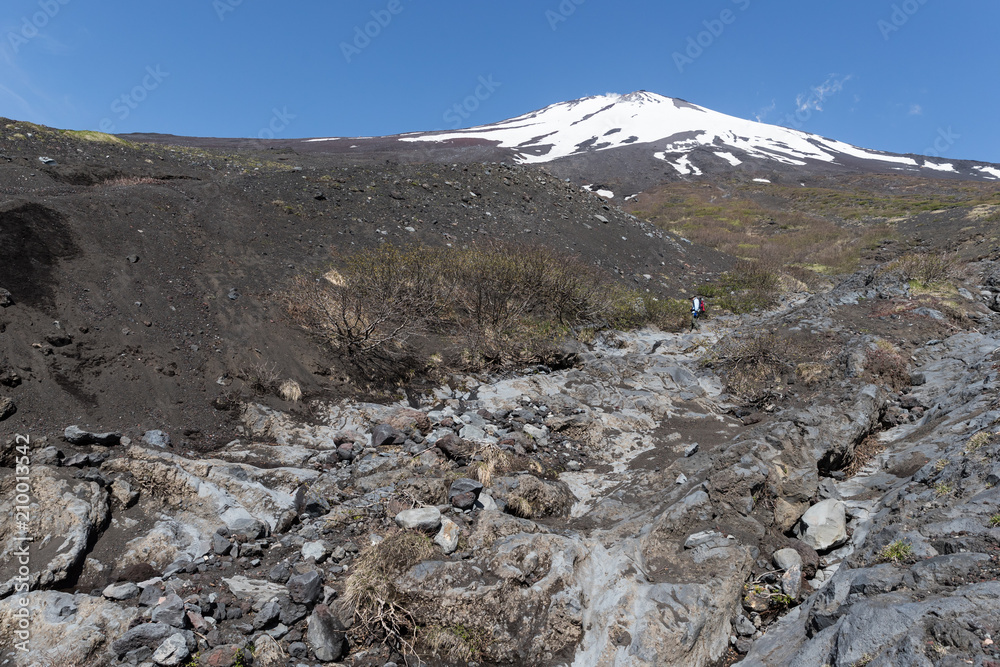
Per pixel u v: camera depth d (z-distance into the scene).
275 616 3.90
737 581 4.37
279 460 5.75
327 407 6.95
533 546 4.43
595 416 7.90
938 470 4.94
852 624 3.12
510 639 3.93
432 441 6.56
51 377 5.41
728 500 5.06
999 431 4.93
